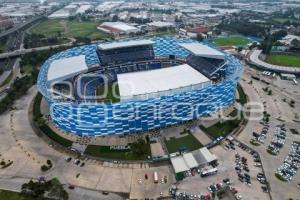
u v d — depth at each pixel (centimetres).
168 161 15475
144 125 17475
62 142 17062
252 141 16825
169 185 13812
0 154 16188
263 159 15362
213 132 17638
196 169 14750
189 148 16275
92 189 13675
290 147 16275
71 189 13675
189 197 13012
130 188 13700
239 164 15025
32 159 15812
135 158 15625
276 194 13100
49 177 14475
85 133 17362
